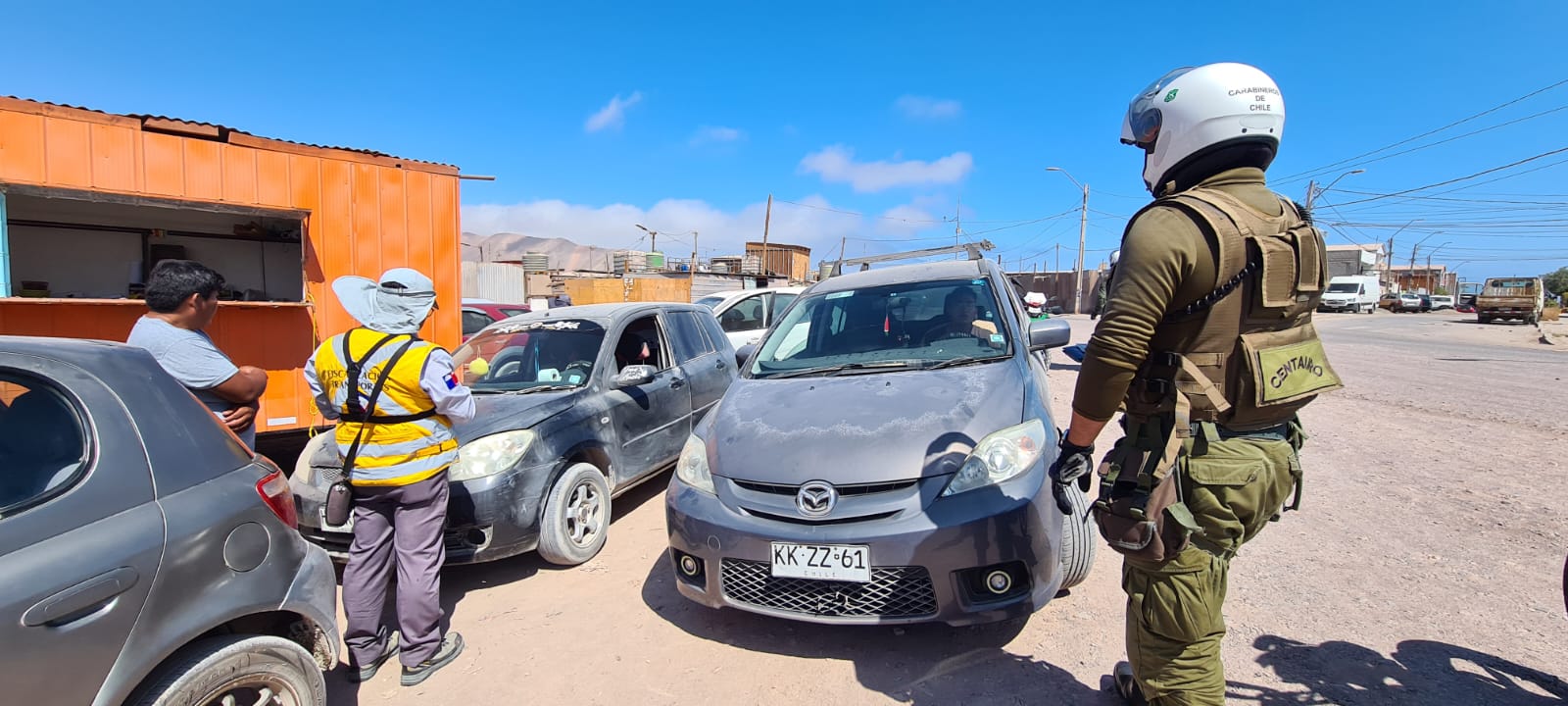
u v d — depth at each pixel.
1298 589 3.30
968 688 2.66
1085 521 3.08
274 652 2.16
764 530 2.74
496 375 4.74
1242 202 1.78
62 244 6.54
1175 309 1.77
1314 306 1.86
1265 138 1.82
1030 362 3.62
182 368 2.98
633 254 33.91
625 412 4.62
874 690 2.69
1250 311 1.73
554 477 3.91
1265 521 1.92
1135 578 2.05
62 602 1.66
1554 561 3.52
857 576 2.62
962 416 2.93
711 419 3.46
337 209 6.08
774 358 4.13
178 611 1.90
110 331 5.31
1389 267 73.50
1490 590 3.22
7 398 1.77
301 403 5.95
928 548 2.57
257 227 7.02
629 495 5.36
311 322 5.96
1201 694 1.95
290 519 2.34
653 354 5.32
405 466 2.84
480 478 3.63
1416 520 4.17
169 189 5.37
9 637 1.58
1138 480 1.83
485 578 3.94
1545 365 13.05
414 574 2.90
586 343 4.78
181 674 1.92
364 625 2.94
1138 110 2.09
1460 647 2.76
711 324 6.23
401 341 2.84
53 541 1.69
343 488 2.83
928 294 4.23
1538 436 6.36
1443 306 54.31
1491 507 4.36
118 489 1.85
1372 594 3.23
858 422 2.97
